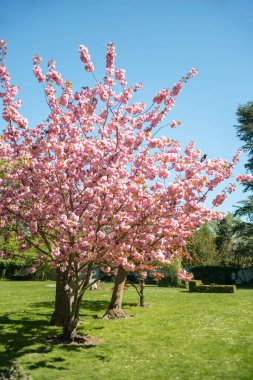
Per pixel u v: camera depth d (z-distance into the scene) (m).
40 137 10.59
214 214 10.52
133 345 11.62
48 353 10.72
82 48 10.33
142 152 10.30
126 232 9.93
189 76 10.61
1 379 7.63
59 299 14.50
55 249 10.38
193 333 12.93
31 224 10.80
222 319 15.51
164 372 9.08
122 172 10.07
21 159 11.20
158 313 17.41
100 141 9.99
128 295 25.41
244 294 26.73
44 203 10.97
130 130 10.91
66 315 12.26
